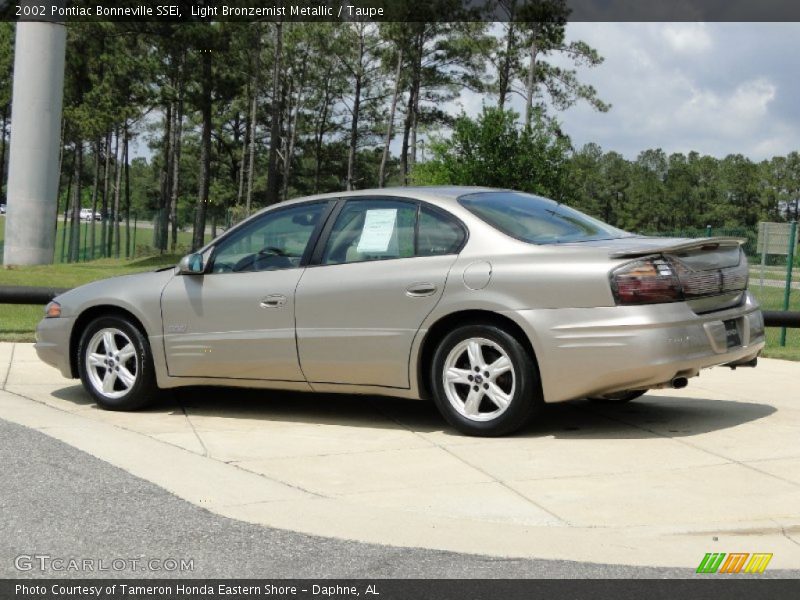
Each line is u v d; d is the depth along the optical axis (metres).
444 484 5.48
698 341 6.23
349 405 7.97
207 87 47.62
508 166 23.89
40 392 8.52
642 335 6.05
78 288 8.12
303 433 6.89
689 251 6.40
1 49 46.34
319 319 7.01
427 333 6.66
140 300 7.66
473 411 6.59
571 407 7.70
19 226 26.14
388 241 6.94
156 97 47.22
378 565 4.30
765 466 5.75
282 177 82.38
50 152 26.27
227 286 7.40
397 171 85.69
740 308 6.77
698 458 5.95
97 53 45.84
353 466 5.91
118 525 4.82
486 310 6.45
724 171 143.38
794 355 11.12
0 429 6.85
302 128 79.44
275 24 56.56
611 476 5.58
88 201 113.06
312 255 7.18
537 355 6.26
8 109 58.03
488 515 4.93
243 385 7.43
